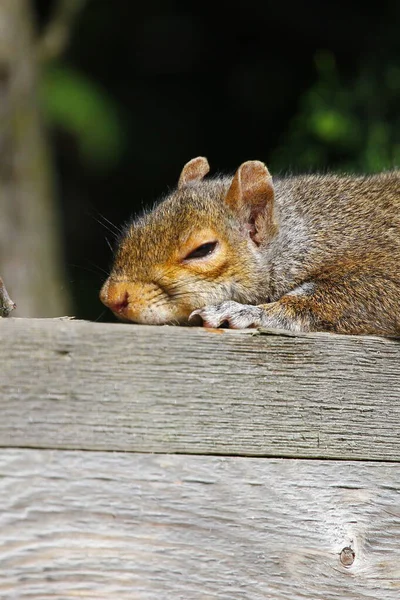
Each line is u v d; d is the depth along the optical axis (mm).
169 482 1913
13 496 1901
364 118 2260
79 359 1910
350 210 2039
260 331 1926
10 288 2256
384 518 1930
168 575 1908
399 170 2086
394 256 2025
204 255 2012
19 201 2266
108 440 1910
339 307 2018
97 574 1903
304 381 1929
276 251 2027
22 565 1899
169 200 2027
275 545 1918
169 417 1915
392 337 1939
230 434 1920
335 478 1928
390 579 1927
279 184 2057
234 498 1917
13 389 1905
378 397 1935
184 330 1919
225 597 1912
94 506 1906
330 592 1921
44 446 1905
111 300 1999
